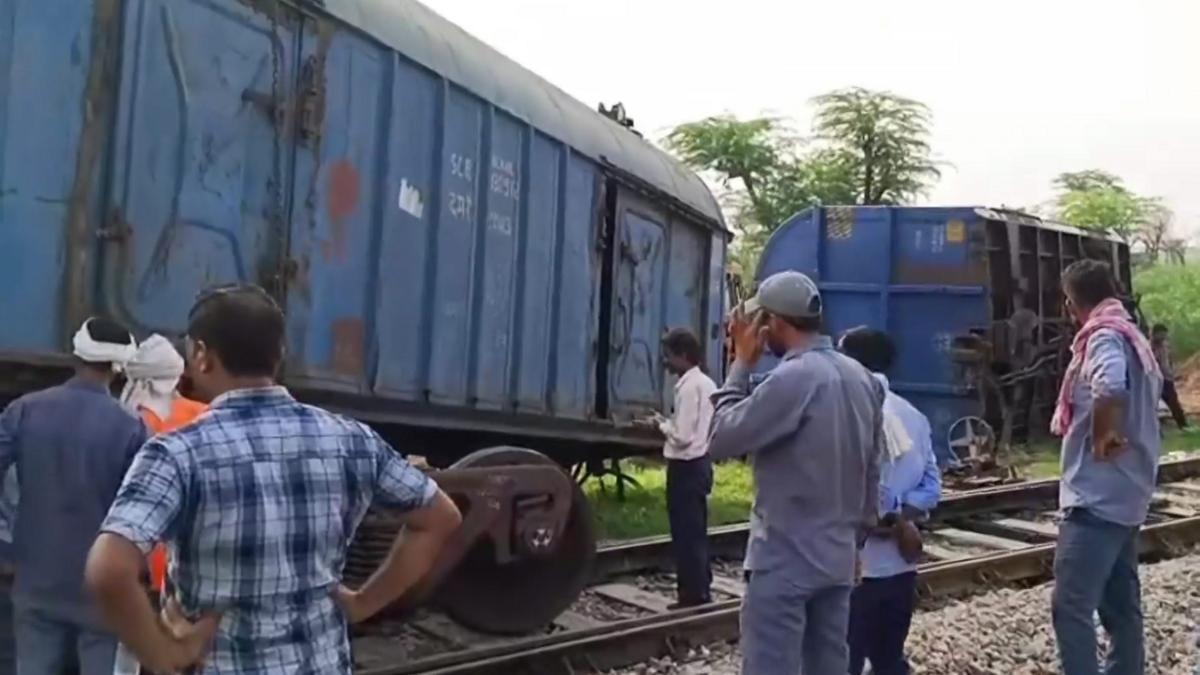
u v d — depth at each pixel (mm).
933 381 18594
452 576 7715
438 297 8188
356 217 7383
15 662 5434
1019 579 11203
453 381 8414
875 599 6008
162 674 2947
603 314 10711
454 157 8367
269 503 3045
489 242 8812
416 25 8117
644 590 9961
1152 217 47562
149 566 3764
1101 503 5812
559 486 7785
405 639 8008
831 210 19438
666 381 11914
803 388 4973
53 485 4832
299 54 6871
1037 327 19766
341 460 3205
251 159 6543
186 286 6133
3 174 5215
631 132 12008
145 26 5840
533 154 9406
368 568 6688
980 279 18375
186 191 6102
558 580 8219
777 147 39781
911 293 18766
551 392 9766
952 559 11383
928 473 6086
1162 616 9156
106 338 4941
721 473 16734
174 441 3021
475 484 7242
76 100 5531
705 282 12836
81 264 5547
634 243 11172
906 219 18891
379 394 7609
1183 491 16406
